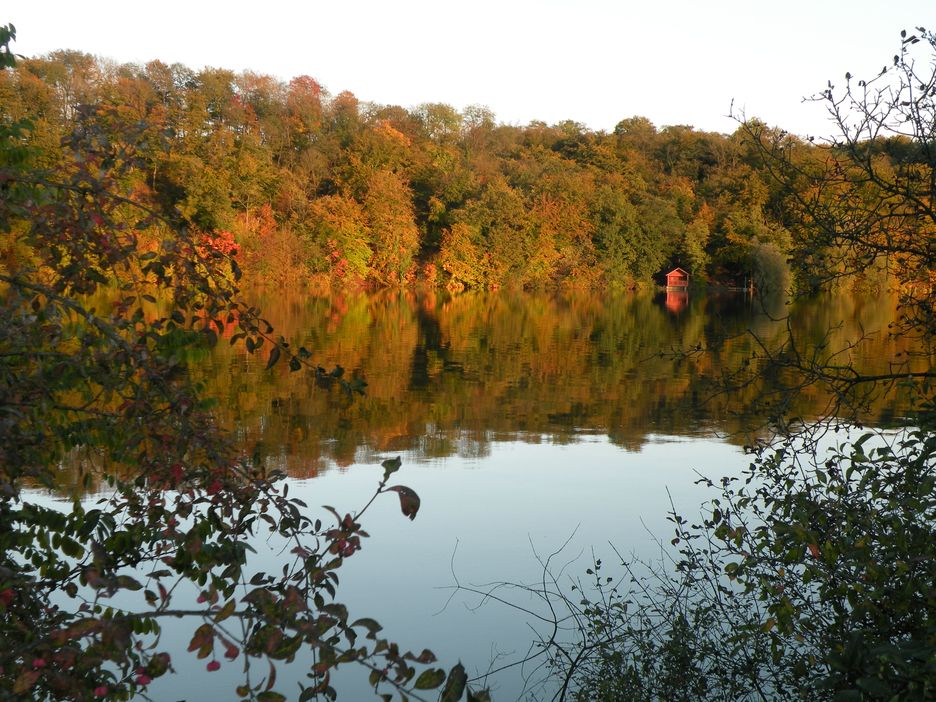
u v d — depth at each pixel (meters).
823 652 3.95
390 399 14.56
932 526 3.81
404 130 72.88
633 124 90.75
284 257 49.31
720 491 8.37
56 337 2.88
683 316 38.34
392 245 57.22
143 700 4.36
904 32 3.76
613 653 4.73
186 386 2.91
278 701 1.92
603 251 64.19
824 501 4.03
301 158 60.41
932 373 4.20
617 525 7.33
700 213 66.88
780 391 4.56
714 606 4.74
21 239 3.05
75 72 46.66
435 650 5.02
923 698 2.60
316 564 2.53
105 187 2.81
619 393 15.51
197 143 48.34
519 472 9.36
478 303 47.47
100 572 1.99
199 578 2.82
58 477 7.31
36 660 1.94
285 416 12.62
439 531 7.18
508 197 61.06
